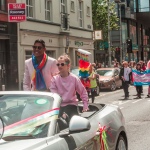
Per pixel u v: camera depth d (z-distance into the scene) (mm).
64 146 4047
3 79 23719
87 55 16516
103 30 42500
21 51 25219
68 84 5988
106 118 5613
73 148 4188
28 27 26000
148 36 70250
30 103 4656
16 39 24625
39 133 4168
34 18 27031
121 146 6070
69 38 32156
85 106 6055
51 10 29484
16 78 24578
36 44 6852
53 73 6941
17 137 4086
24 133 4164
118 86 27703
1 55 23594
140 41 64875
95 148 4867
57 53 30281
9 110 4578
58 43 30422
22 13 22625
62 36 30500
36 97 4773
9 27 23891
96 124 5152
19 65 24953
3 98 4812
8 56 23984
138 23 63438
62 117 5434
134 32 61375
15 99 4770
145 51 67500
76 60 34031
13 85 24281
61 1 31453
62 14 31047
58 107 4602
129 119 12352
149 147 8219
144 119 12320
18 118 4441
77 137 4445
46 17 28953
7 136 4074
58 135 4207
